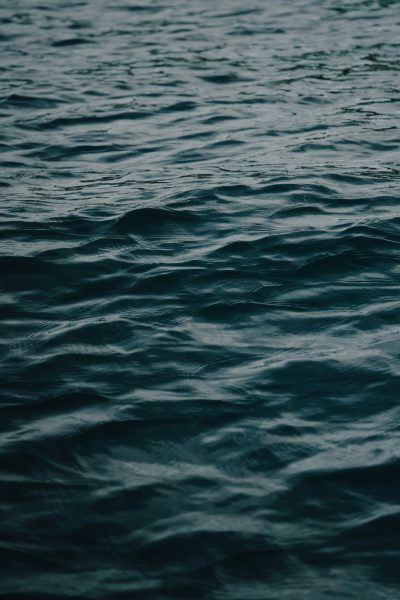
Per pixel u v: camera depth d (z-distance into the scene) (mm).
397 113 14406
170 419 6180
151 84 16484
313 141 13016
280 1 24219
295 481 5461
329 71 17188
